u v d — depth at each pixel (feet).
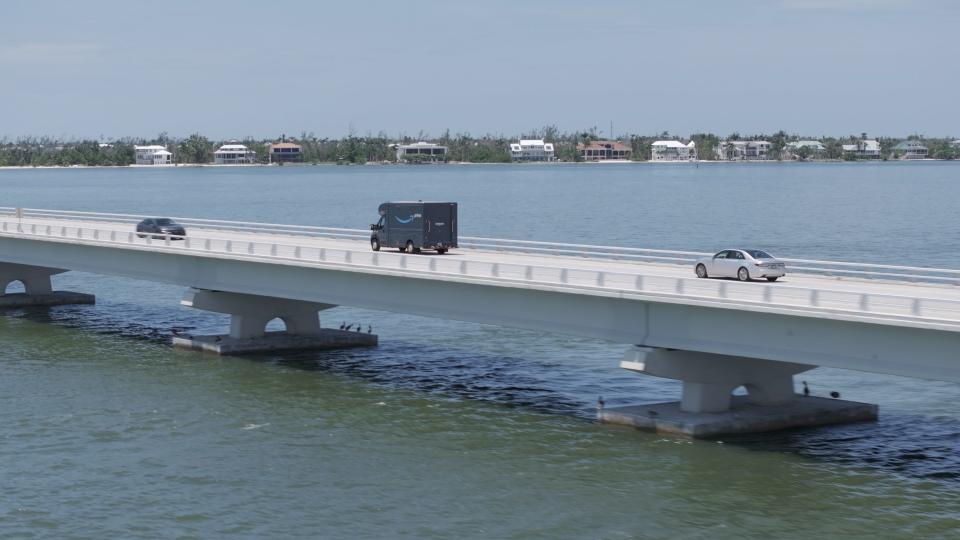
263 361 211.20
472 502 132.46
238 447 154.10
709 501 131.95
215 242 216.33
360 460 148.25
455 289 178.29
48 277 294.05
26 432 160.76
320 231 256.32
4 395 182.60
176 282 228.43
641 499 132.87
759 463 144.66
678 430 155.84
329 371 202.18
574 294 162.81
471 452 151.02
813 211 639.76
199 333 243.40
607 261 203.51
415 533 123.54
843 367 135.74
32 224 269.03
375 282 190.60
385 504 132.16
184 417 168.96
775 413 160.15
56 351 221.87
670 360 155.12
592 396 182.70
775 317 141.90
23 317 268.62
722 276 176.04
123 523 127.03
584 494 134.62
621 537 122.01
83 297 293.23
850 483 137.39
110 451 152.15
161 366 206.08
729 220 581.12
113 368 204.33
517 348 224.94
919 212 615.57
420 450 152.15
